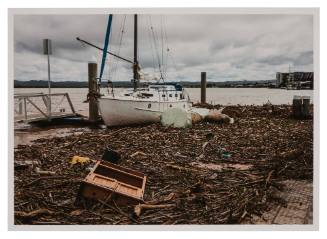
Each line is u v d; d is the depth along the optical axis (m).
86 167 10.50
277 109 28.16
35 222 6.60
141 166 10.70
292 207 7.08
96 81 22.20
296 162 10.61
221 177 9.34
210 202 7.41
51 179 9.26
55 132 19.83
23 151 13.33
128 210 6.94
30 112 24.09
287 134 16.69
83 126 22.58
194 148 13.40
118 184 7.37
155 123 20.55
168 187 8.56
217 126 19.89
